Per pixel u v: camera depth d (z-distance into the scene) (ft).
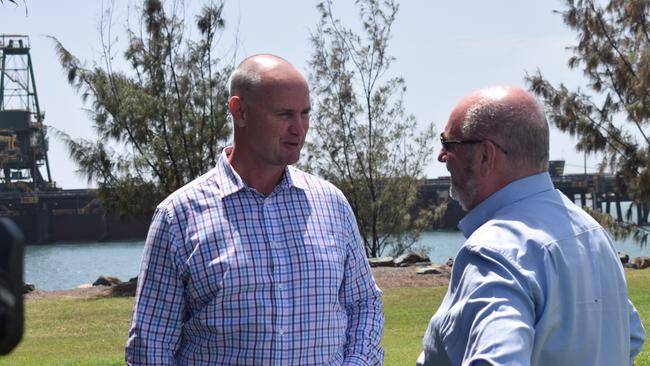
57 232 313.12
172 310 10.23
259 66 10.53
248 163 10.61
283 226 10.47
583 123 88.38
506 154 8.26
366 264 11.42
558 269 7.73
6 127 299.38
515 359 7.00
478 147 8.30
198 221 10.27
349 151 95.66
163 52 83.41
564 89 90.63
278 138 10.43
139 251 244.63
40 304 63.62
